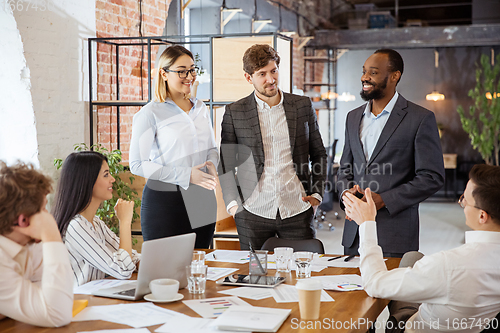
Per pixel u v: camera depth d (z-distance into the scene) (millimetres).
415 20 11719
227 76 4141
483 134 9594
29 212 1513
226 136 2930
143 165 2660
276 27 8703
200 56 6832
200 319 1532
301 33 9852
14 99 3732
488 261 1541
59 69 4059
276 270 2189
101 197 2143
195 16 6926
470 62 10445
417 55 10688
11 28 3586
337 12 11859
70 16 4172
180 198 2695
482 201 1547
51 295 1471
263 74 2707
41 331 1457
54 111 4008
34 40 3771
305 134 2877
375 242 1815
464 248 1570
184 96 2791
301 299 1526
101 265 2002
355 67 11078
